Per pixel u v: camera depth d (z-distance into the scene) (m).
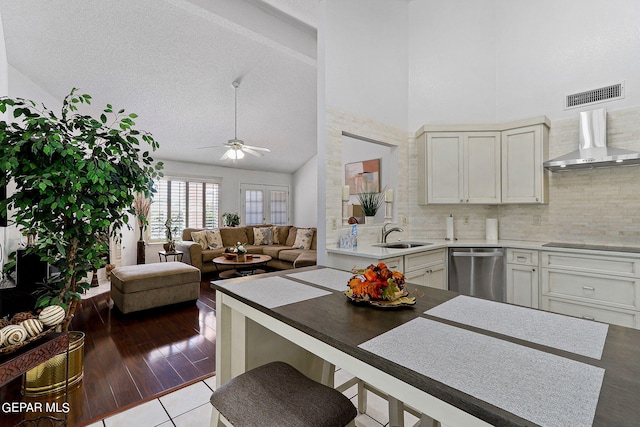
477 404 0.62
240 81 4.75
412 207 4.05
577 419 0.56
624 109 3.03
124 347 2.69
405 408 1.51
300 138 6.80
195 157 6.70
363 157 4.55
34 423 1.70
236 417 1.00
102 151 2.06
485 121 3.88
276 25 3.85
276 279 1.75
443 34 4.00
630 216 3.01
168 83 4.50
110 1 3.31
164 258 6.36
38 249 1.96
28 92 3.86
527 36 3.64
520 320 1.09
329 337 0.95
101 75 4.12
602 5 3.17
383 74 3.75
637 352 0.84
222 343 1.60
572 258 2.80
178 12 3.54
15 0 3.09
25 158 1.80
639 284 2.46
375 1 3.66
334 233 3.14
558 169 3.34
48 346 1.51
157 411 1.83
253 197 7.95
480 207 3.95
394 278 1.31
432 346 0.88
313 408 1.02
